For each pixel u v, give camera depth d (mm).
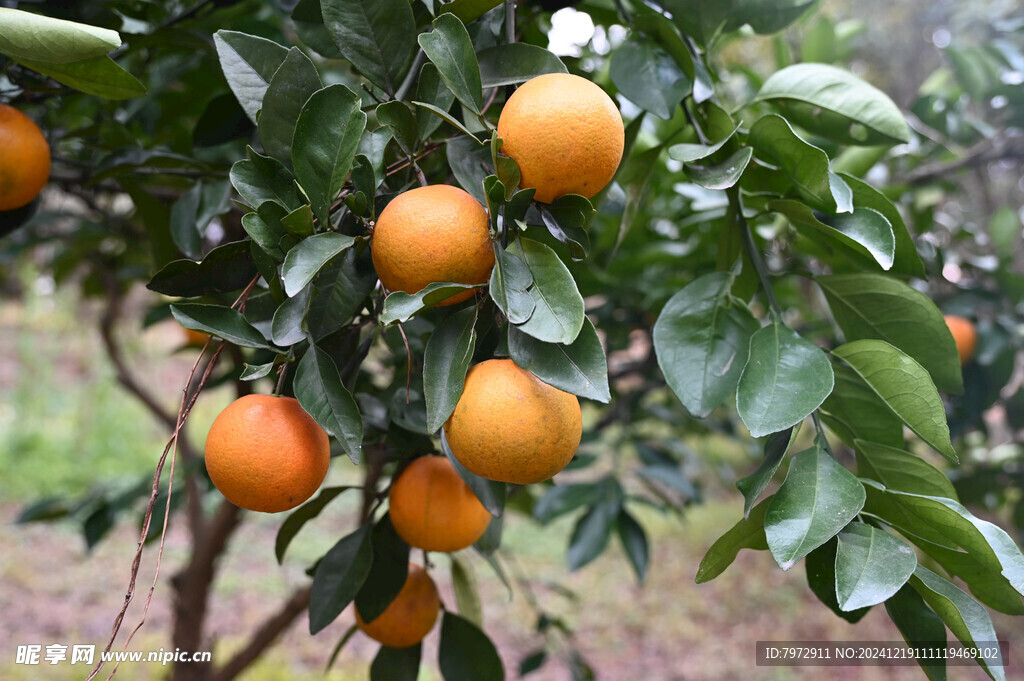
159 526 977
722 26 760
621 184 748
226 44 629
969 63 1286
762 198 693
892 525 594
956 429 1205
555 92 571
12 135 678
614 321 1370
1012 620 2770
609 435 2047
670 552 3533
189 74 950
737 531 570
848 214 642
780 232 1160
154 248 960
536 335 547
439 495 664
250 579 3018
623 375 1361
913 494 585
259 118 594
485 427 563
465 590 819
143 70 925
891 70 3516
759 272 677
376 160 598
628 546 1233
